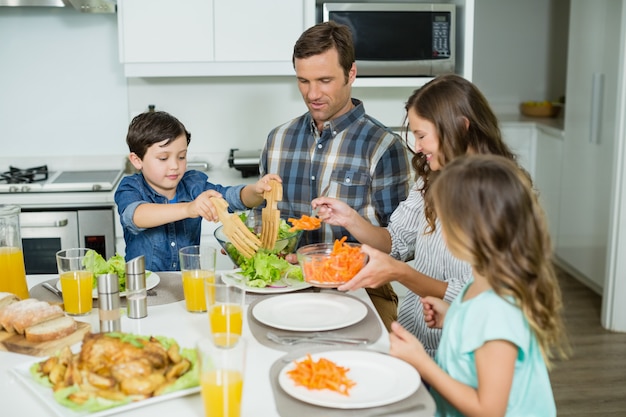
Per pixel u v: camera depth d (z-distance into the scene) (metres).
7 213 1.85
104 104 3.81
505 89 5.76
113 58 3.77
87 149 3.85
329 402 1.31
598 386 3.43
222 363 1.25
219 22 3.41
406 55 3.44
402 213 2.20
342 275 1.75
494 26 5.66
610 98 4.32
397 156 2.44
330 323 1.70
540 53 5.71
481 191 1.33
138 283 1.78
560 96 5.76
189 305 1.82
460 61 3.52
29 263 3.34
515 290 1.35
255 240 1.94
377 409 1.32
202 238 3.43
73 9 3.71
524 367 1.42
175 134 2.28
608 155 4.38
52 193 3.35
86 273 1.80
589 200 4.65
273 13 3.43
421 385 1.41
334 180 2.47
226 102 3.81
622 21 3.81
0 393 1.42
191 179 2.51
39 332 1.61
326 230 2.48
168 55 3.43
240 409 1.28
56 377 1.39
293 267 2.08
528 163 5.43
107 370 1.36
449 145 1.81
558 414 3.16
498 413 1.36
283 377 1.41
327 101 2.35
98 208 3.34
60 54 3.75
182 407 1.35
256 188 2.12
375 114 3.87
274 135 2.60
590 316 4.31
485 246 1.34
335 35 2.30
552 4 5.65
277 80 3.81
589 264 4.71
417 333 2.03
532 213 1.36
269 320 1.71
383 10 3.38
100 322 1.62
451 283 1.85
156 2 3.38
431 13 3.41
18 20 3.71
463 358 1.45
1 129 3.80
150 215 2.16
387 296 2.32
